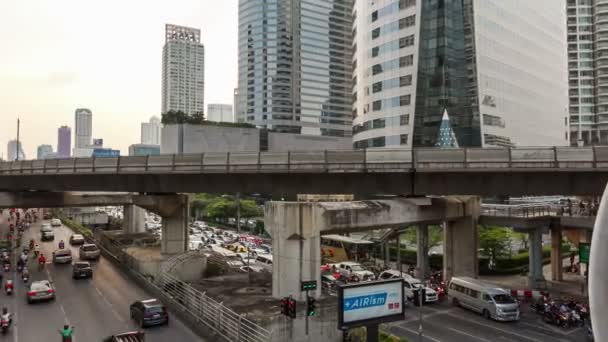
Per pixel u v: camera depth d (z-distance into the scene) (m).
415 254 51.56
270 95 177.62
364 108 92.50
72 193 54.12
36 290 27.89
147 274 35.50
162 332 21.95
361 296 16.95
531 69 97.56
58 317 24.66
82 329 22.48
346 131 190.38
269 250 57.81
